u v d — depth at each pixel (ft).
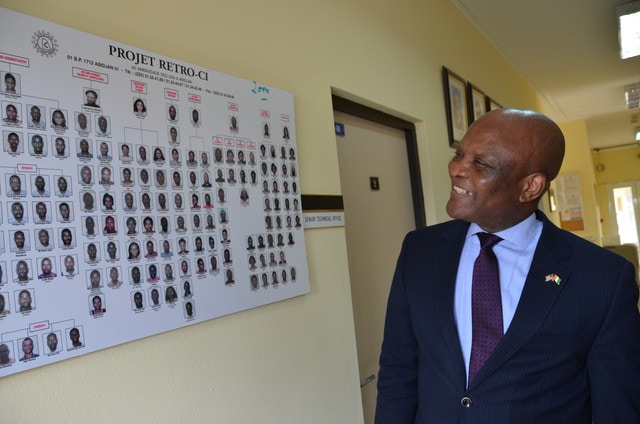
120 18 2.88
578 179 22.48
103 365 2.59
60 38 2.49
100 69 2.67
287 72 4.31
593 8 10.16
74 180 2.49
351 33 5.50
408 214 7.19
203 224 3.21
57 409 2.37
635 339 2.45
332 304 4.54
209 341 3.23
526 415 2.40
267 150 3.86
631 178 31.99
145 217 2.83
